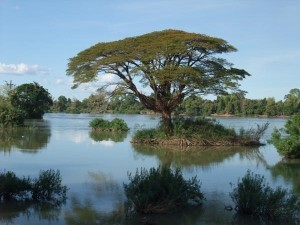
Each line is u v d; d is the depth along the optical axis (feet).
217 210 40.78
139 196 39.93
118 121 176.14
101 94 124.67
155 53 106.52
